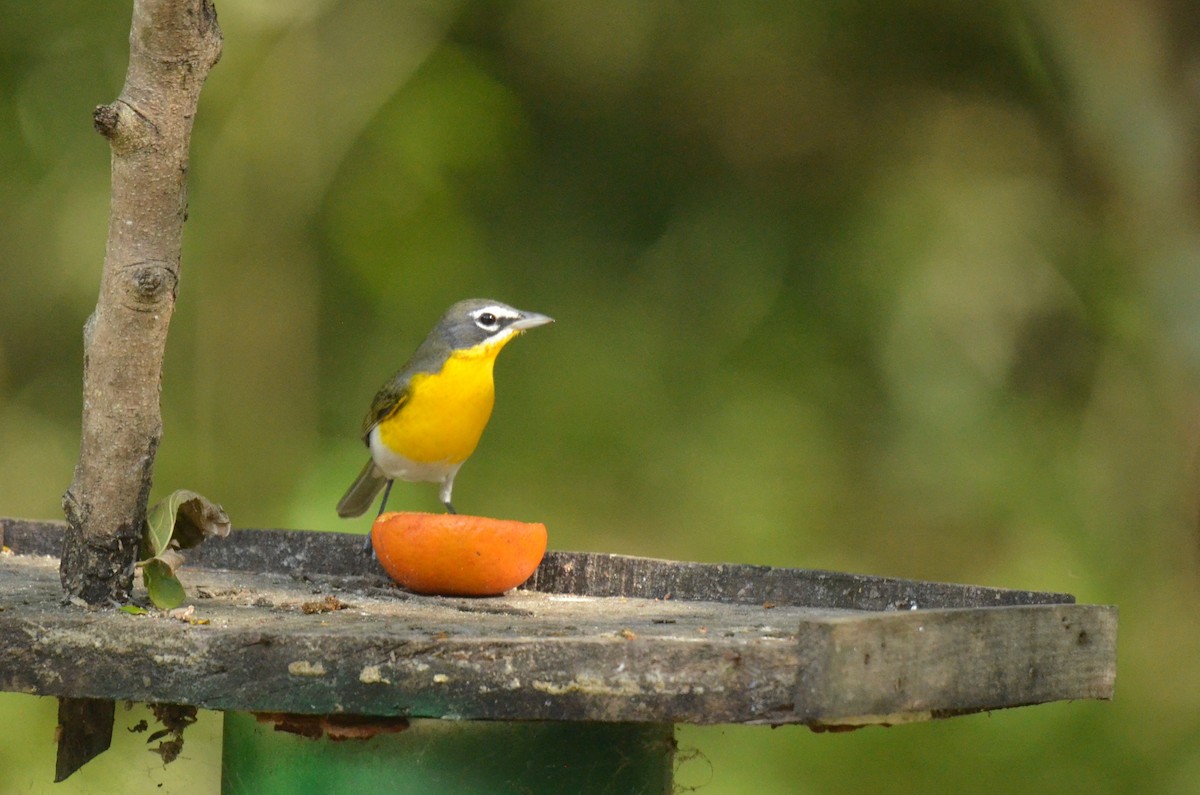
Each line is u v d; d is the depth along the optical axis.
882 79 15.55
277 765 5.25
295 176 14.46
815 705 4.20
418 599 6.21
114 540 5.25
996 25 15.16
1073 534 12.95
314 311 14.62
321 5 14.23
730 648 4.29
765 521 13.72
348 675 4.41
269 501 14.12
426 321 14.56
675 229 15.37
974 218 14.52
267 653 4.46
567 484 14.24
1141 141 12.49
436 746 5.08
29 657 4.63
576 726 5.19
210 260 14.37
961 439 13.77
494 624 5.07
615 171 15.59
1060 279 14.23
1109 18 12.31
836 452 14.16
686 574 6.73
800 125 15.59
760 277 15.02
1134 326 13.33
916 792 11.27
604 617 5.53
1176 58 12.23
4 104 14.37
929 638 4.50
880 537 13.65
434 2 14.90
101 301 5.33
